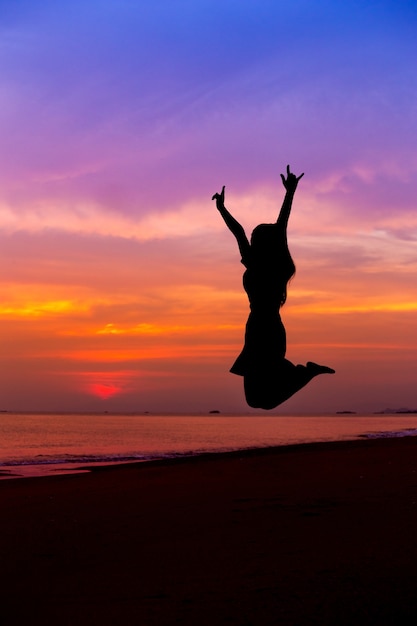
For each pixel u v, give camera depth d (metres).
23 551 8.66
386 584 6.34
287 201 4.82
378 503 11.09
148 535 9.31
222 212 4.92
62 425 115.94
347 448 23.69
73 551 8.58
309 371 4.52
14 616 6.02
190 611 5.86
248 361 4.62
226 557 7.74
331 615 5.59
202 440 55.84
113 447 44.88
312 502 11.46
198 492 13.52
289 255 4.77
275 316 4.68
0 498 14.34
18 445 48.06
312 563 7.24
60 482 17.34
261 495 12.61
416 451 20.97
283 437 59.91
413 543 7.98
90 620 5.79
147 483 15.80
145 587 6.70
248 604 5.95
